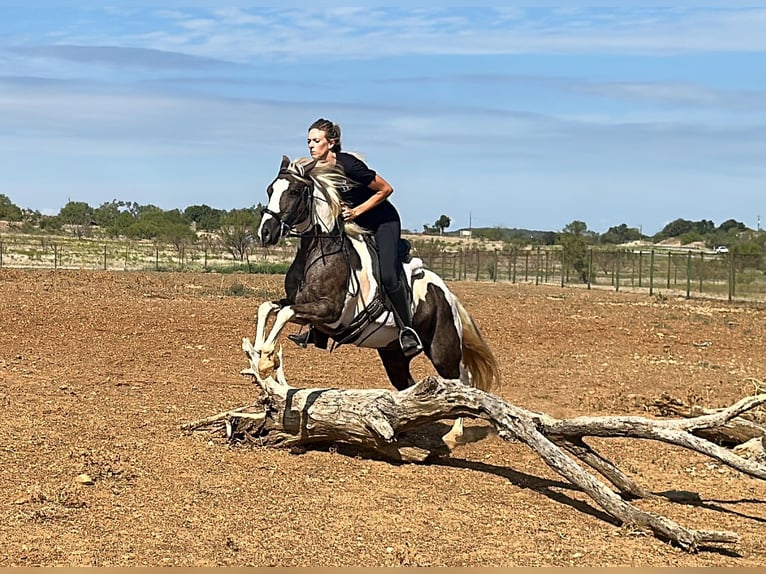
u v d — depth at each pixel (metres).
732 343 21.12
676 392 13.64
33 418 9.70
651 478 9.03
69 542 6.27
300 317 8.33
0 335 16.83
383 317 8.81
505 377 14.56
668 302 34.72
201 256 64.50
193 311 22.89
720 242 84.31
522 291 39.47
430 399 8.39
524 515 7.46
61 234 87.06
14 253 56.50
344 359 15.95
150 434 9.39
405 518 7.18
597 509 7.79
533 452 9.73
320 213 8.43
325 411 8.84
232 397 11.71
